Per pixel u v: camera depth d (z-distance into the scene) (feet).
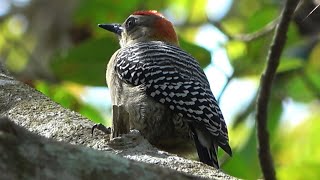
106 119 46.32
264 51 43.96
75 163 16.26
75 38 57.16
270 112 45.27
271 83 25.39
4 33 60.13
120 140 24.02
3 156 15.58
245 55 43.91
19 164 15.71
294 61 44.24
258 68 43.78
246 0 58.34
